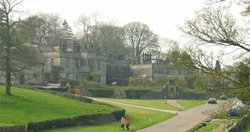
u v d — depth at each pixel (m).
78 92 129.62
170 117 84.12
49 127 59.09
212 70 23.45
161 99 141.00
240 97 23.38
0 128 48.28
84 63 155.75
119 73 176.25
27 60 76.88
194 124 71.50
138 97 143.50
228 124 62.19
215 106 109.44
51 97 88.38
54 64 149.50
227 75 23.34
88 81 145.75
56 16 189.38
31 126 54.50
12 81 115.12
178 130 63.16
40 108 73.69
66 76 150.12
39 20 82.19
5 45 75.31
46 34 182.50
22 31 77.38
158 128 65.88
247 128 62.84
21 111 68.62
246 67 23.09
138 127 66.19
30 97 82.56
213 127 64.94
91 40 182.75
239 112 25.00
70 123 63.66
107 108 81.38
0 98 76.06
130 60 191.38
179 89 150.25
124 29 189.62
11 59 75.81
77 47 157.38
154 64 169.75
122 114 78.56
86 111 76.00
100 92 136.00
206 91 23.98
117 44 183.75
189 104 117.62
